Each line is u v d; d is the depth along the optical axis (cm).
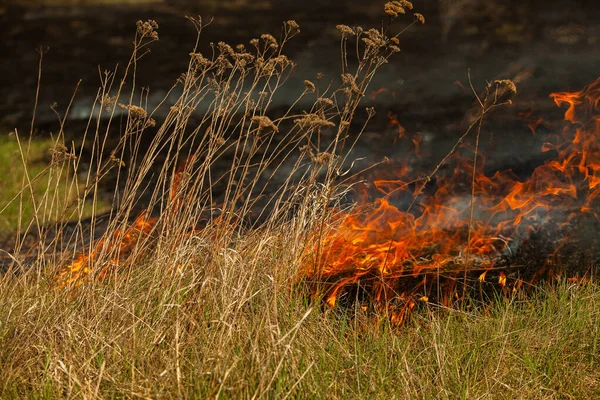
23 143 1720
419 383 600
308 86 723
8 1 4659
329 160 754
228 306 613
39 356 606
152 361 595
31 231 1140
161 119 1927
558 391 612
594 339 657
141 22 718
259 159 1511
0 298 668
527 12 3625
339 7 4041
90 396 545
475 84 2192
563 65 2347
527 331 679
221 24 3631
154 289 663
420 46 2897
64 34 3538
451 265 849
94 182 793
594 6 3753
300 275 740
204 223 1027
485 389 608
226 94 752
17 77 2644
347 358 627
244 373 553
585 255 867
